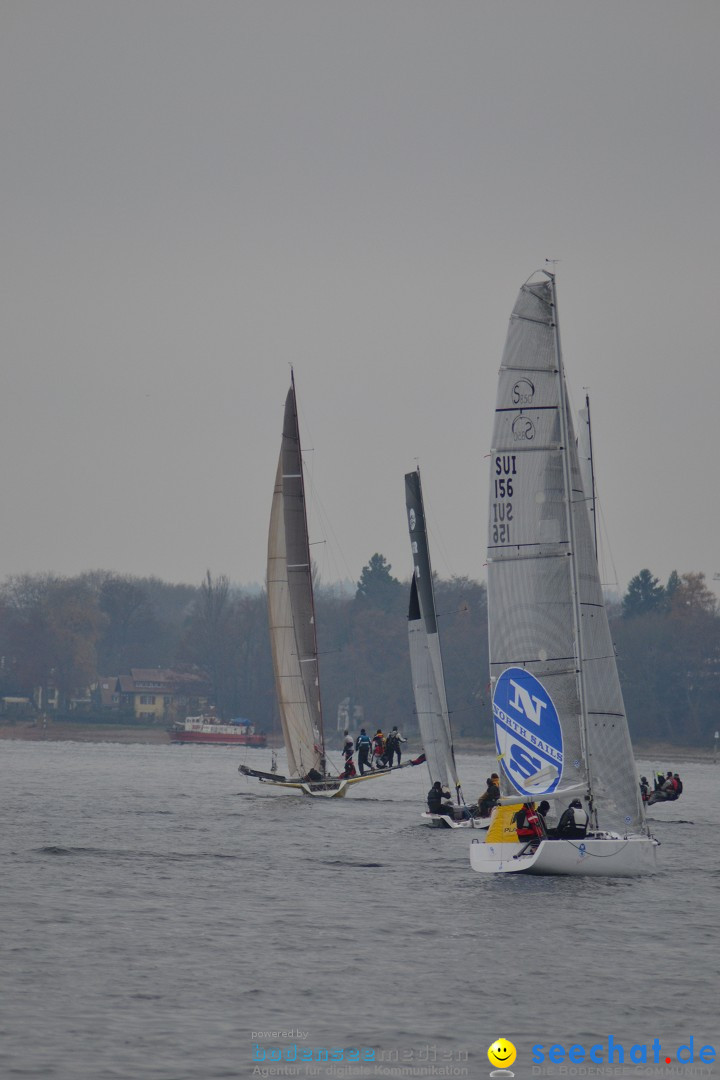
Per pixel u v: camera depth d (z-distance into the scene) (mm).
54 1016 82375
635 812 134125
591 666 132250
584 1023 84250
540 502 132250
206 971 93938
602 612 133500
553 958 99812
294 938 105250
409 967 96312
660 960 99750
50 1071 73125
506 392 133125
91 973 92500
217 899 121938
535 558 132125
